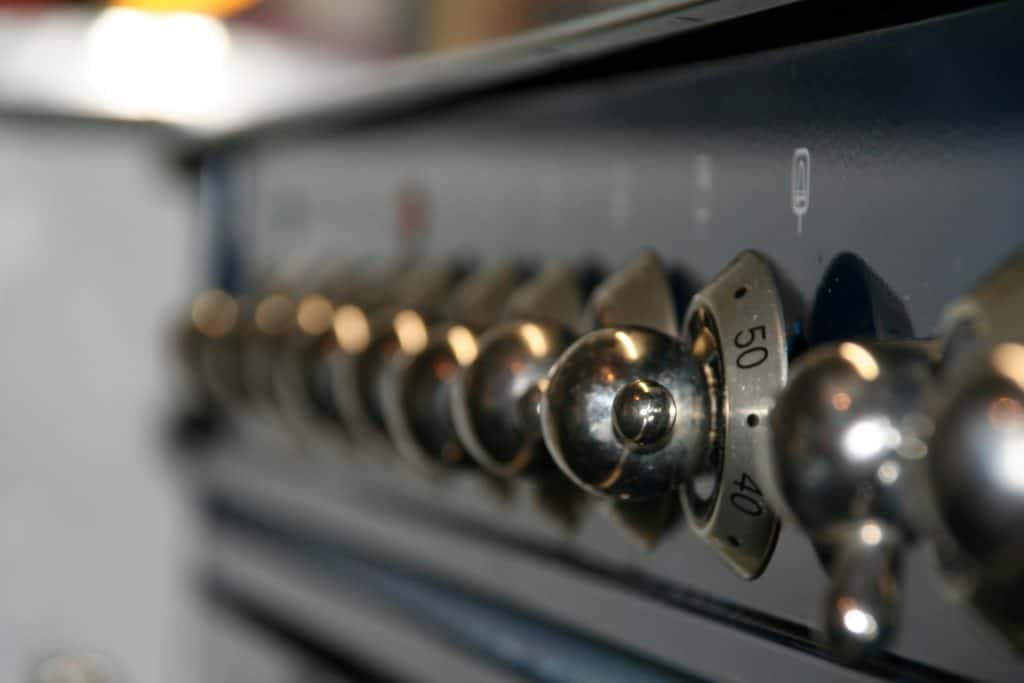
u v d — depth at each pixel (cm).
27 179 70
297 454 55
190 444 67
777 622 28
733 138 31
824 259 28
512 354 31
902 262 26
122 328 71
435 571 45
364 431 44
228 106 59
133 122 66
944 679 25
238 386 54
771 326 27
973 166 24
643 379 26
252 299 55
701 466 27
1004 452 18
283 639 57
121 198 71
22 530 70
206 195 67
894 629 26
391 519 48
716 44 31
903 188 26
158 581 72
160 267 71
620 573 35
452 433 35
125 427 72
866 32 27
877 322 26
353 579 50
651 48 32
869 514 23
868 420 22
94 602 72
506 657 40
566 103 38
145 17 62
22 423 70
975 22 25
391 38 45
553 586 38
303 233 56
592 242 37
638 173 34
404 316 41
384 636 48
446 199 45
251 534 60
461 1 39
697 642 31
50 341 71
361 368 41
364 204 50
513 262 41
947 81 25
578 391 26
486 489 41
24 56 64
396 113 47
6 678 70
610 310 32
